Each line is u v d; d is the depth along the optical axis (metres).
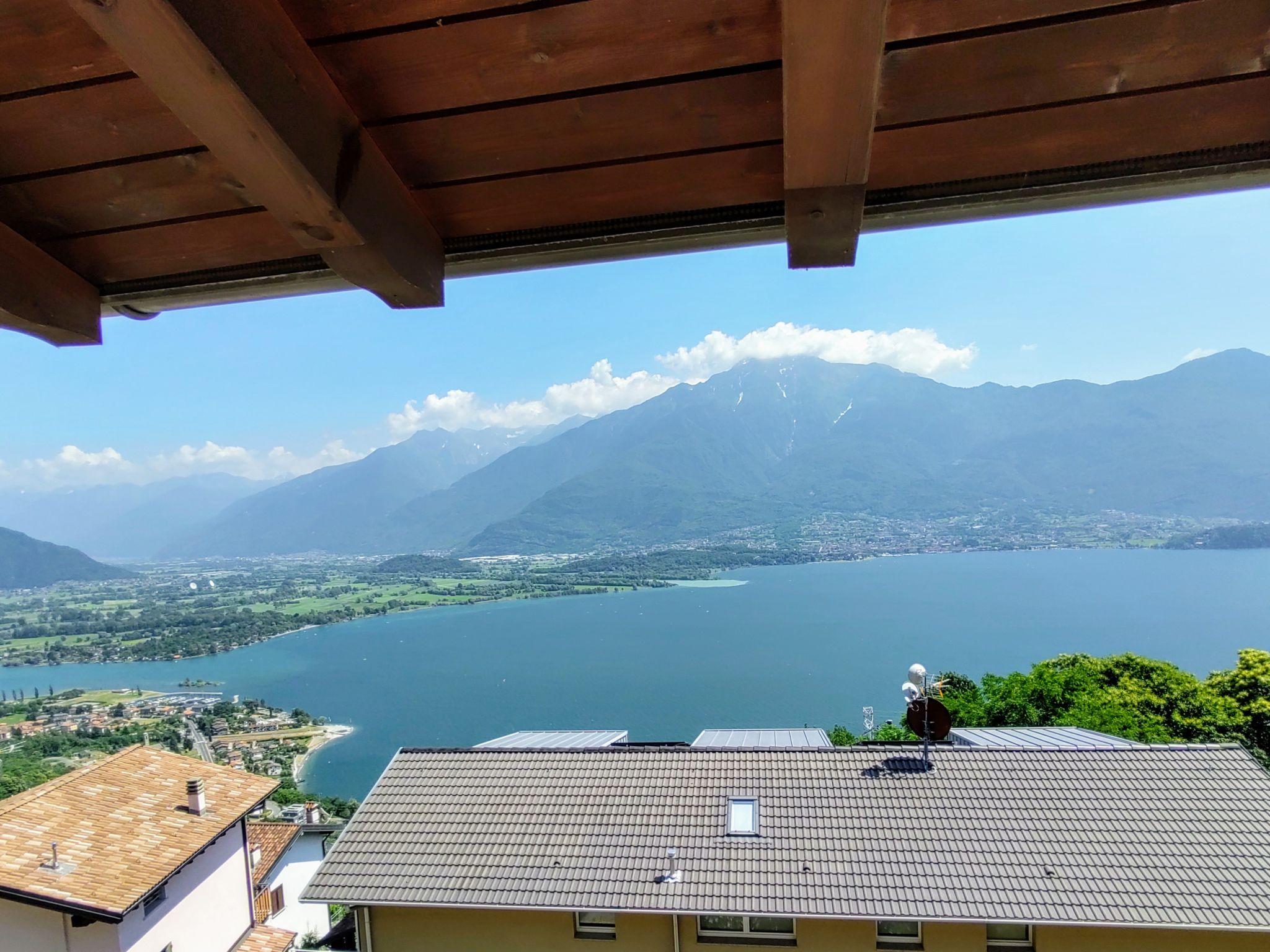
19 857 8.55
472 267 1.40
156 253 1.36
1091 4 0.95
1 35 0.99
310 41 1.00
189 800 10.40
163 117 1.09
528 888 7.43
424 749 9.75
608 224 1.31
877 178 1.20
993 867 7.07
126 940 8.70
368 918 7.70
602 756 9.33
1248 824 7.36
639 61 1.03
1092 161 1.16
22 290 1.29
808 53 0.90
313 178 1.00
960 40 1.00
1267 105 1.07
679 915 7.20
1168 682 20.67
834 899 6.88
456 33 1.00
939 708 8.91
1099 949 6.79
